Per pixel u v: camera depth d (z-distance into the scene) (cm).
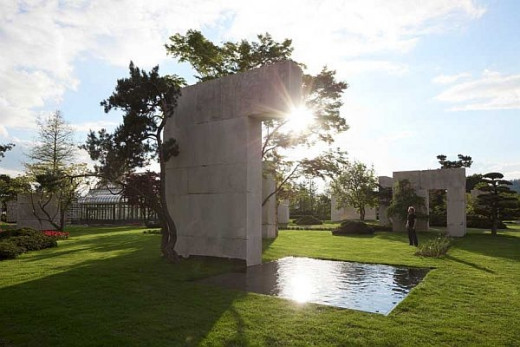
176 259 1059
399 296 690
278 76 1020
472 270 941
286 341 452
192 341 454
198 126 1206
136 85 1057
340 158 1980
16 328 501
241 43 1833
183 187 1233
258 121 1136
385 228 2488
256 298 659
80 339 461
